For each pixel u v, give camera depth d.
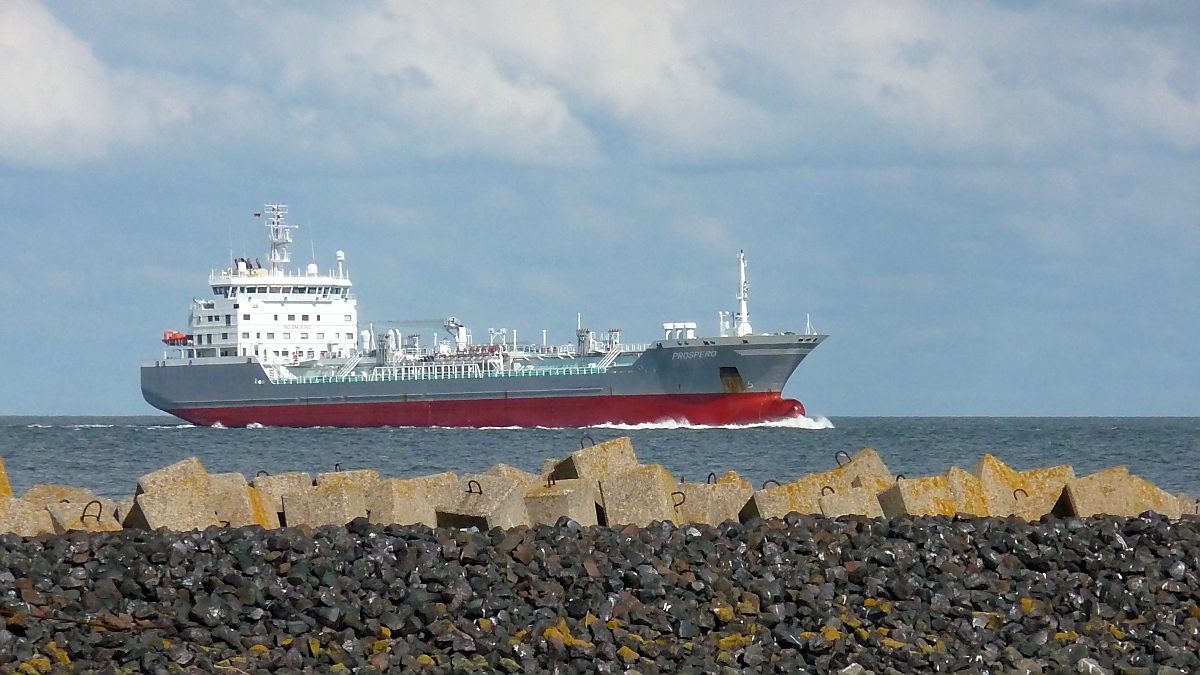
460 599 49.53
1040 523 67.50
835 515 69.31
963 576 55.59
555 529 61.28
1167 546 60.97
